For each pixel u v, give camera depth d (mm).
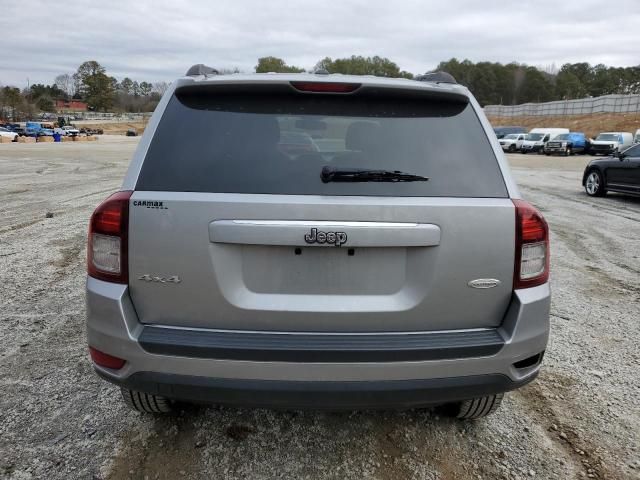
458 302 2158
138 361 2111
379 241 2062
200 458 2566
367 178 2129
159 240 2076
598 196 13023
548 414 3023
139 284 2121
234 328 2129
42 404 2992
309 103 2326
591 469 2559
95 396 3092
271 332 2123
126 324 2105
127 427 2797
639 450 2707
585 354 3803
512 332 2168
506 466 2564
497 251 2150
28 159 23281
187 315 2129
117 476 2422
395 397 2115
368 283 2135
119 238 2105
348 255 2111
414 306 2137
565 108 83500
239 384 2074
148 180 2133
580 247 7250
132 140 58188
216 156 2176
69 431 2750
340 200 2057
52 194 11508
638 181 11641
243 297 2115
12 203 10164
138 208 2082
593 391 3283
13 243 6824
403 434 2803
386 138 2258
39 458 2529
